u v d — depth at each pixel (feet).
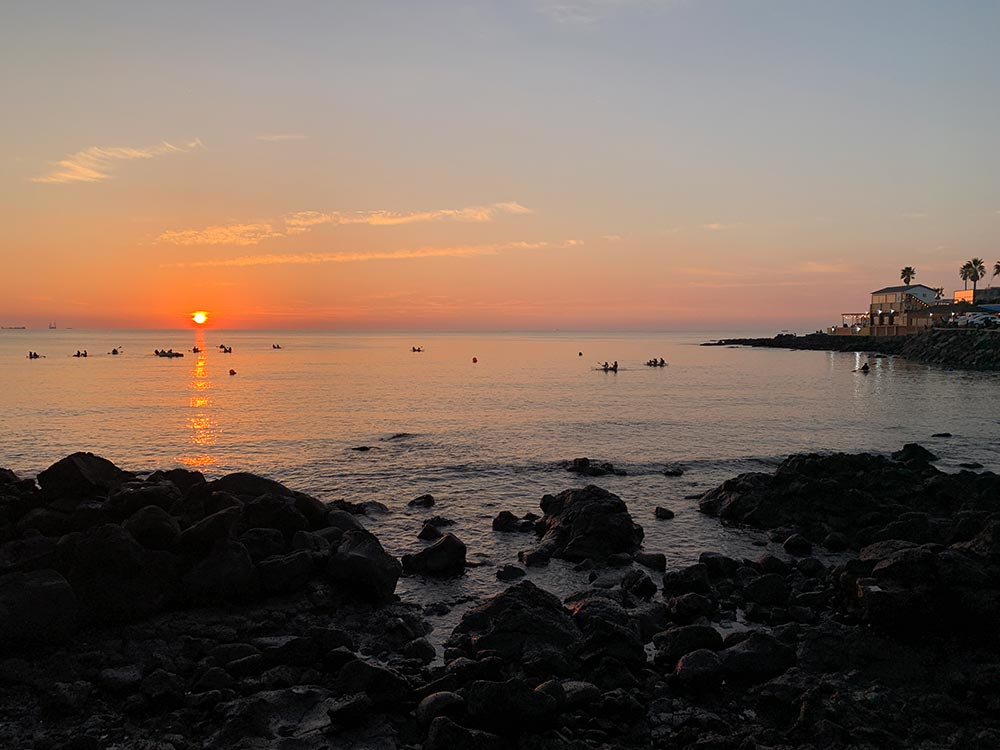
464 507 95.91
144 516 55.57
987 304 600.39
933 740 36.27
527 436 163.32
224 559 54.90
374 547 60.23
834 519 81.76
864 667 44.91
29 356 551.18
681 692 42.32
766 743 36.55
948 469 120.67
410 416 203.00
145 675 41.98
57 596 46.44
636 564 70.13
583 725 37.96
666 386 308.40
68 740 35.06
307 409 221.05
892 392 268.82
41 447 147.23
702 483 112.47
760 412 209.97
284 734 36.35
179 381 336.08
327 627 49.03
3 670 41.88
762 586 58.75
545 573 67.67
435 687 40.14
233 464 128.06
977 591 48.55
